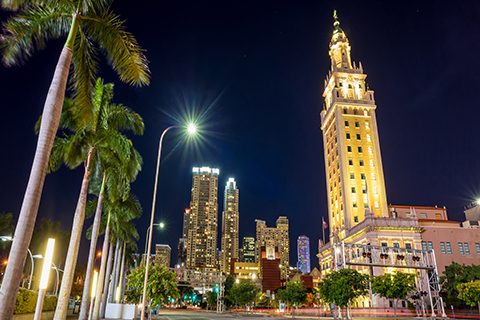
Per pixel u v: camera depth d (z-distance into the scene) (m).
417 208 99.88
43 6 16.84
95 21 17.56
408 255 74.38
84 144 27.45
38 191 12.60
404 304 70.88
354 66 118.25
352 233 88.81
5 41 16.03
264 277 136.12
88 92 18.19
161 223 61.97
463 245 82.75
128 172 32.69
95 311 42.34
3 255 69.69
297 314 87.62
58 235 85.69
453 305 69.31
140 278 42.00
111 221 48.97
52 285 87.00
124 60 17.73
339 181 102.75
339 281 45.06
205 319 56.25
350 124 105.75
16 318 28.64
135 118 33.47
